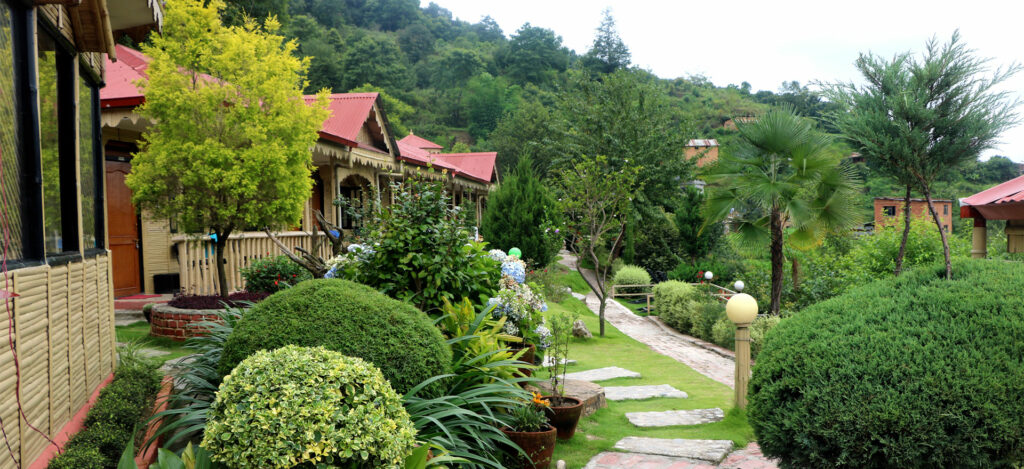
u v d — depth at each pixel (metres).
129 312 8.85
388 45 76.44
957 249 14.61
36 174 3.16
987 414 2.92
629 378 8.06
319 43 58.12
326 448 2.45
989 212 9.95
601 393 6.32
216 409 2.63
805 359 3.41
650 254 26.92
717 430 5.59
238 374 2.68
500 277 6.71
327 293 3.74
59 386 3.44
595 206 13.09
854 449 3.09
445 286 5.76
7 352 2.65
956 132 9.31
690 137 27.66
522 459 4.27
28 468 2.87
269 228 8.41
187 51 7.75
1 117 2.82
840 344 3.38
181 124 7.64
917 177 9.54
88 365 4.15
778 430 3.38
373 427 2.57
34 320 3.02
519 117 50.88
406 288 5.52
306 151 8.49
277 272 9.05
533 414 4.45
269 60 7.98
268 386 2.57
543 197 16.84
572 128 27.81
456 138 69.62
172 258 10.70
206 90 7.58
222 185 7.61
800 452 3.33
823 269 14.25
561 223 16.56
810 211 10.20
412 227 5.62
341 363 2.74
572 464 4.61
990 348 3.10
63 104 4.12
